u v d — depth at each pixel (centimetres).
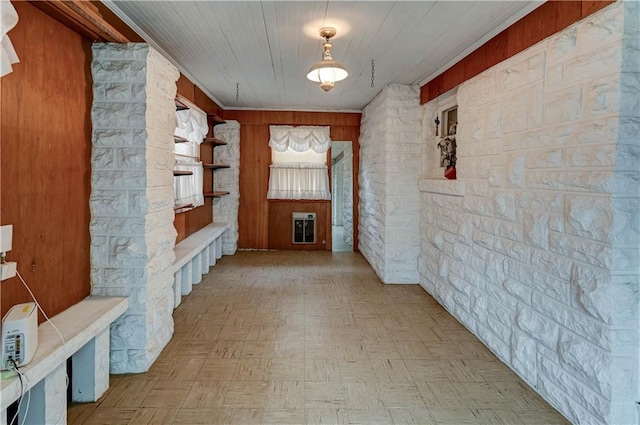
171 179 305
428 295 440
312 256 646
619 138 187
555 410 226
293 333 331
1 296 174
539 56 245
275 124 668
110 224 255
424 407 229
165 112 288
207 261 528
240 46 340
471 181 336
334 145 915
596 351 197
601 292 193
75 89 233
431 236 438
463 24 285
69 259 231
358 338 323
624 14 185
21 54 186
